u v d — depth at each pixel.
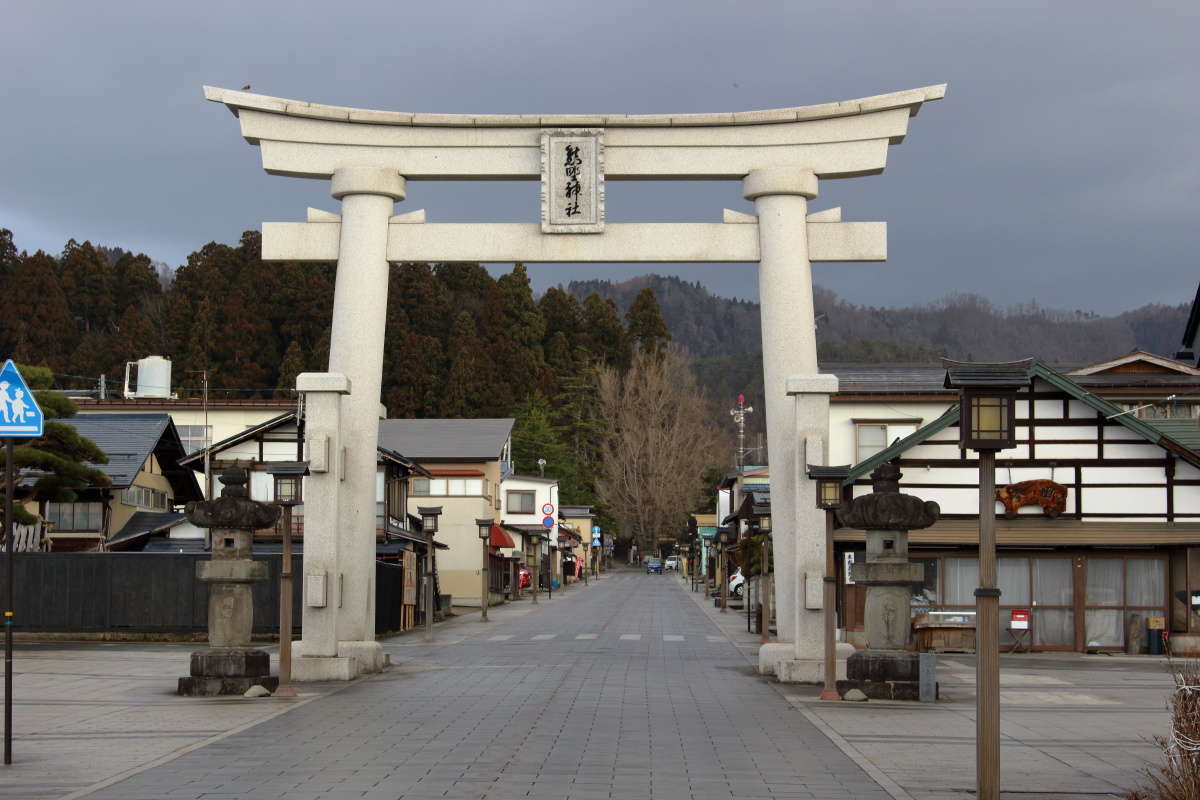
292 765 11.31
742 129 20.38
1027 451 26.67
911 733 13.95
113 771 11.01
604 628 36.44
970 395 9.12
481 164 20.55
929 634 26.91
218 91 20.16
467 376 89.88
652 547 119.25
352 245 20.39
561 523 85.62
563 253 20.34
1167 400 32.19
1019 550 27.06
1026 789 10.30
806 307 20.06
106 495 38.78
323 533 19.94
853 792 10.09
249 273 84.88
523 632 34.94
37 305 79.88
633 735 13.50
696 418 113.94
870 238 20.33
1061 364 40.44
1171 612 26.70
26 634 29.69
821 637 19.53
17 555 29.80
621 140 20.48
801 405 19.56
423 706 16.20
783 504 20.23
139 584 29.75
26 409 11.85
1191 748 8.70
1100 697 18.27
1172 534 26.11
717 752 12.30
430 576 33.81
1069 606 26.84
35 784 10.34
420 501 56.50
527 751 12.23
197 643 29.03
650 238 20.33
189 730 13.83
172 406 53.38
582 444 111.56
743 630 35.31
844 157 20.25
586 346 116.94
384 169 20.41
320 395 19.86
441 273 107.94
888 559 17.81
